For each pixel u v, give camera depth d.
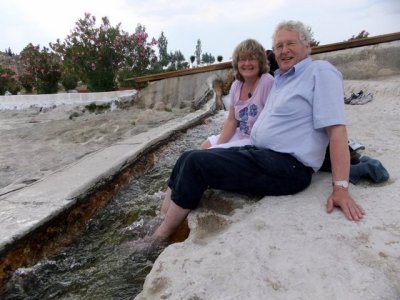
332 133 2.32
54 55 12.87
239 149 2.67
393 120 4.76
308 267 1.74
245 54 3.03
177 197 2.43
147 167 4.29
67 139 6.03
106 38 11.16
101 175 3.34
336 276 1.67
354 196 2.43
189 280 1.74
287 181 2.47
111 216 3.13
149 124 6.95
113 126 6.85
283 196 2.51
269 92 3.01
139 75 11.36
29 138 6.25
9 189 3.39
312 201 2.39
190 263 1.87
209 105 8.00
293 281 1.66
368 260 1.77
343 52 8.38
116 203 3.37
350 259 1.78
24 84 13.54
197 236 2.23
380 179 2.61
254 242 1.97
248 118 3.17
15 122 8.39
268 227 2.11
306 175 2.52
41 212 2.62
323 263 1.76
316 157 2.49
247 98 3.21
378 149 3.50
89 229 2.93
